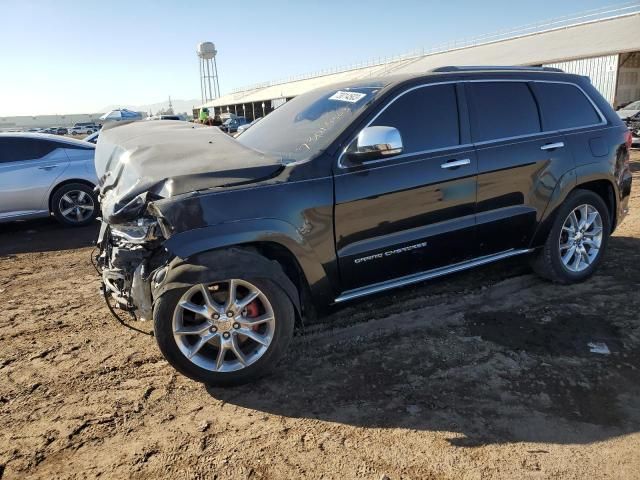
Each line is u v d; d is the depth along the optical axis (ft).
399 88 12.37
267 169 10.78
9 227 28.63
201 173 10.34
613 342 12.00
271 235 10.36
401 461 8.50
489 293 14.97
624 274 16.05
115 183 11.64
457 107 13.03
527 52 108.17
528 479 8.04
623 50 80.64
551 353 11.61
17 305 15.98
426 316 13.66
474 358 11.53
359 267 11.66
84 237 25.38
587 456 8.49
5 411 10.21
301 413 9.87
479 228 13.20
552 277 15.20
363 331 12.97
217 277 9.86
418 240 12.25
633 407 9.71
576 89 15.55
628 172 16.40
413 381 10.75
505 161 13.37
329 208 11.02
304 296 11.70
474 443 8.87
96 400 10.51
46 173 26.58
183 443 9.11
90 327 14.11
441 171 12.37
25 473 8.47
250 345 10.90
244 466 8.50
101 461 8.71
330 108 12.89
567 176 14.49
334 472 8.30
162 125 14.53
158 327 9.98
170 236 9.71
